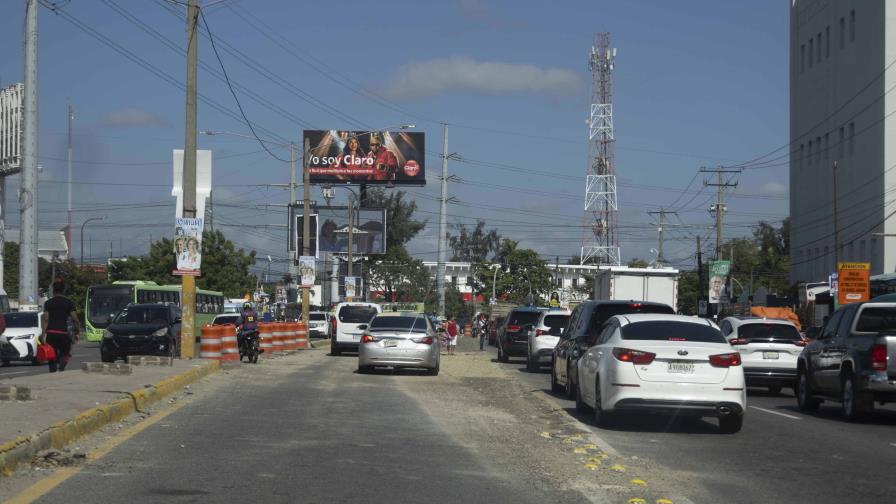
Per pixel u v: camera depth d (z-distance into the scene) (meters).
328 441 12.18
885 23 55.97
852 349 16.64
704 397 13.95
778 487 9.91
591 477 10.10
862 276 39.78
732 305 63.31
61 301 20.47
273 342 39.41
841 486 10.05
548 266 114.56
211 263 77.62
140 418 14.22
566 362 19.48
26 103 37.28
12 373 24.88
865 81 58.72
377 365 25.75
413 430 13.57
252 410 15.66
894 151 55.75
